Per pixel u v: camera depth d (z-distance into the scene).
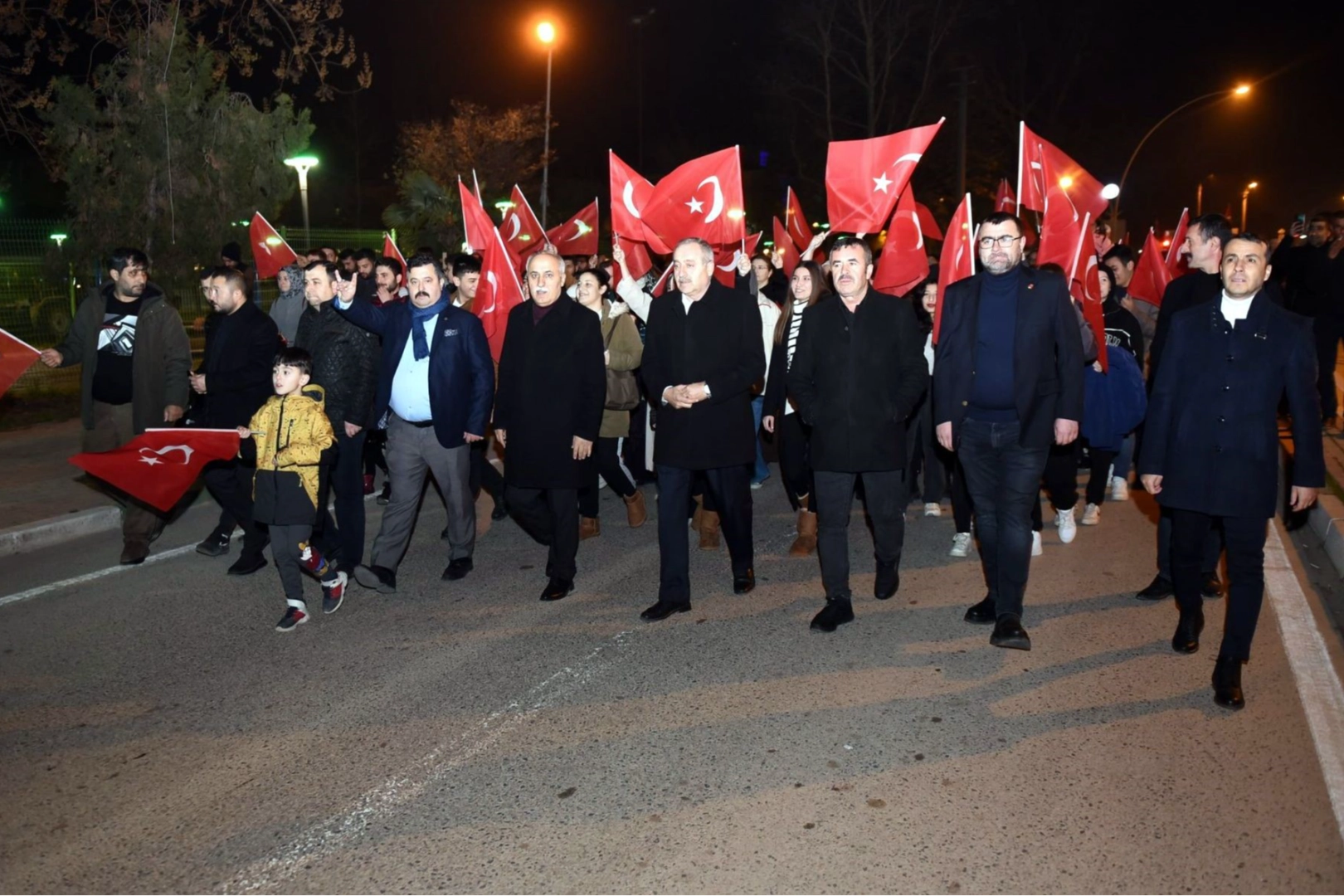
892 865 3.51
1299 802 3.84
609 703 4.80
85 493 8.70
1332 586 6.42
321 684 5.07
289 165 16.61
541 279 6.03
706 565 7.00
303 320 6.36
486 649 5.50
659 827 3.77
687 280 5.69
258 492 5.77
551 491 6.20
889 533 5.99
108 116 14.10
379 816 3.88
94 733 4.57
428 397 6.22
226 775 4.20
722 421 5.86
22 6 13.00
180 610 6.18
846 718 4.60
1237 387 4.58
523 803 3.95
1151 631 5.56
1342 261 10.66
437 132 25.77
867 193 6.84
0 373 6.71
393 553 6.43
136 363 6.83
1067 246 6.84
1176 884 3.38
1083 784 3.99
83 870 3.58
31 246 14.45
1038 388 5.14
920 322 7.88
